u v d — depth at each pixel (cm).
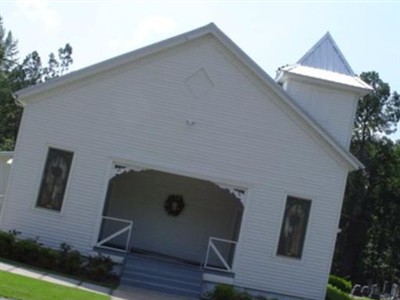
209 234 2739
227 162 2403
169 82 2402
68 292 1677
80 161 2362
